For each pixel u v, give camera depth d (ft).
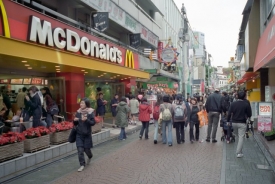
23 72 40.37
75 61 36.86
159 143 35.70
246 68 54.60
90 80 60.39
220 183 19.80
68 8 48.16
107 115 67.00
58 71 44.09
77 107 46.03
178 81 123.95
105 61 47.73
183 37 88.69
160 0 112.06
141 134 39.24
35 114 30.63
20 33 29.01
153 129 49.75
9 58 27.96
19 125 32.22
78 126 24.27
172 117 35.14
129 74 56.85
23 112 32.17
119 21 62.13
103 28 49.52
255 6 48.98
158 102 36.29
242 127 27.43
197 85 196.44
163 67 96.32
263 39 39.70
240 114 27.40
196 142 36.06
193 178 21.07
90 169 23.93
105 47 48.21
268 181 20.26
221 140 37.22
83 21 56.44
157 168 23.93
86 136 24.56
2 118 32.73
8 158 22.38
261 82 51.90
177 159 26.94
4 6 26.96
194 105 36.17
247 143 35.17
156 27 99.91
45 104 36.17
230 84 201.46
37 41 31.50
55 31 34.37
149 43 86.69
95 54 44.60
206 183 19.95
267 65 37.88
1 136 23.15
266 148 30.40
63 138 29.66
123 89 70.79
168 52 90.63
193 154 29.01
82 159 23.77
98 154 29.68
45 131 27.09
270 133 34.50
